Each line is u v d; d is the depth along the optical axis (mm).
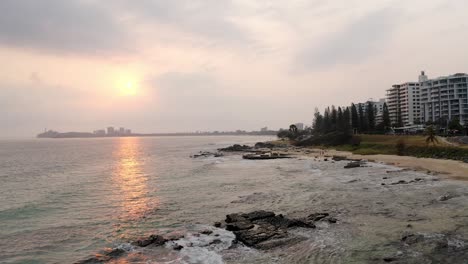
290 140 186125
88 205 35906
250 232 23453
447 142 84812
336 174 55219
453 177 45938
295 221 25562
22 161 100250
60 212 32875
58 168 77938
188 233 24594
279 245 21594
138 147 198125
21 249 22562
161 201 37188
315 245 21453
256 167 72250
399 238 22141
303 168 67312
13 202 38188
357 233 23500
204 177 56656
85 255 21281
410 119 192250
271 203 34375
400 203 31891
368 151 92562
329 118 178875
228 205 34156
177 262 19391
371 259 19047
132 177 59000
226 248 21375
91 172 68438
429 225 24594
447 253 19391
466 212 27672
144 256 20359
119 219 29812
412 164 61594
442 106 171625
